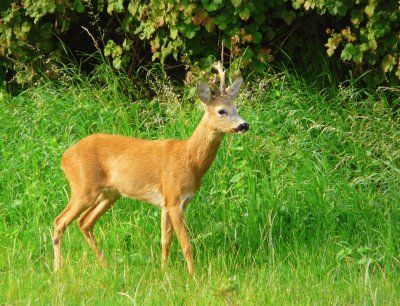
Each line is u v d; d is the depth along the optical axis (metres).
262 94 13.54
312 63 14.66
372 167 12.63
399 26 13.60
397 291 9.70
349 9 14.15
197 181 10.80
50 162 12.51
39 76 14.82
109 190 11.01
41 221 11.77
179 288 9.66
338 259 10.64
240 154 12.52
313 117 13.34
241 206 11.66
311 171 12.02
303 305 9.20
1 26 14.41
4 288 9.39
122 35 15.65
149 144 10.89
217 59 14.27
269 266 10.52
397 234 11.14
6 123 13.64
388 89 13.80
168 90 13.76
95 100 13.97
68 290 9.40
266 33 14.54
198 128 10.69
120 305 8.99
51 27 14.68
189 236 11.42
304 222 11.51
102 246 11.38
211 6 13.25
